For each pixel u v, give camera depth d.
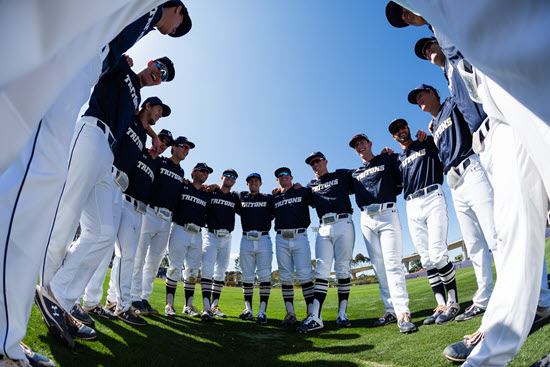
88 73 1.73
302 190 5.81
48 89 0.69
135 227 4.02
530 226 1.64
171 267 5.26
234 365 2.74
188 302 5.54
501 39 0.58
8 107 0.63
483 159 2.19
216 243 5.88
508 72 0.62
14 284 1.23
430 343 2.91
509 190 1.72
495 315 1.72
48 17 0.58
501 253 1.78
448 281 3.75
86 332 2.54
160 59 3.49
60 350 2.15
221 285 6.02
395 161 4.84
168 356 2.66
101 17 0.66
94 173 2.48
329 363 2.80
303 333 4.36
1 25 0.53
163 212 4.93
